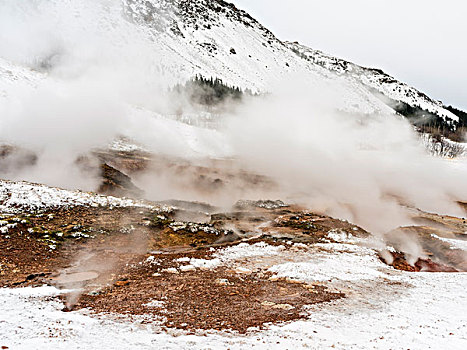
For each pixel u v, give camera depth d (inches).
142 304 387.2
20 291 394.6
